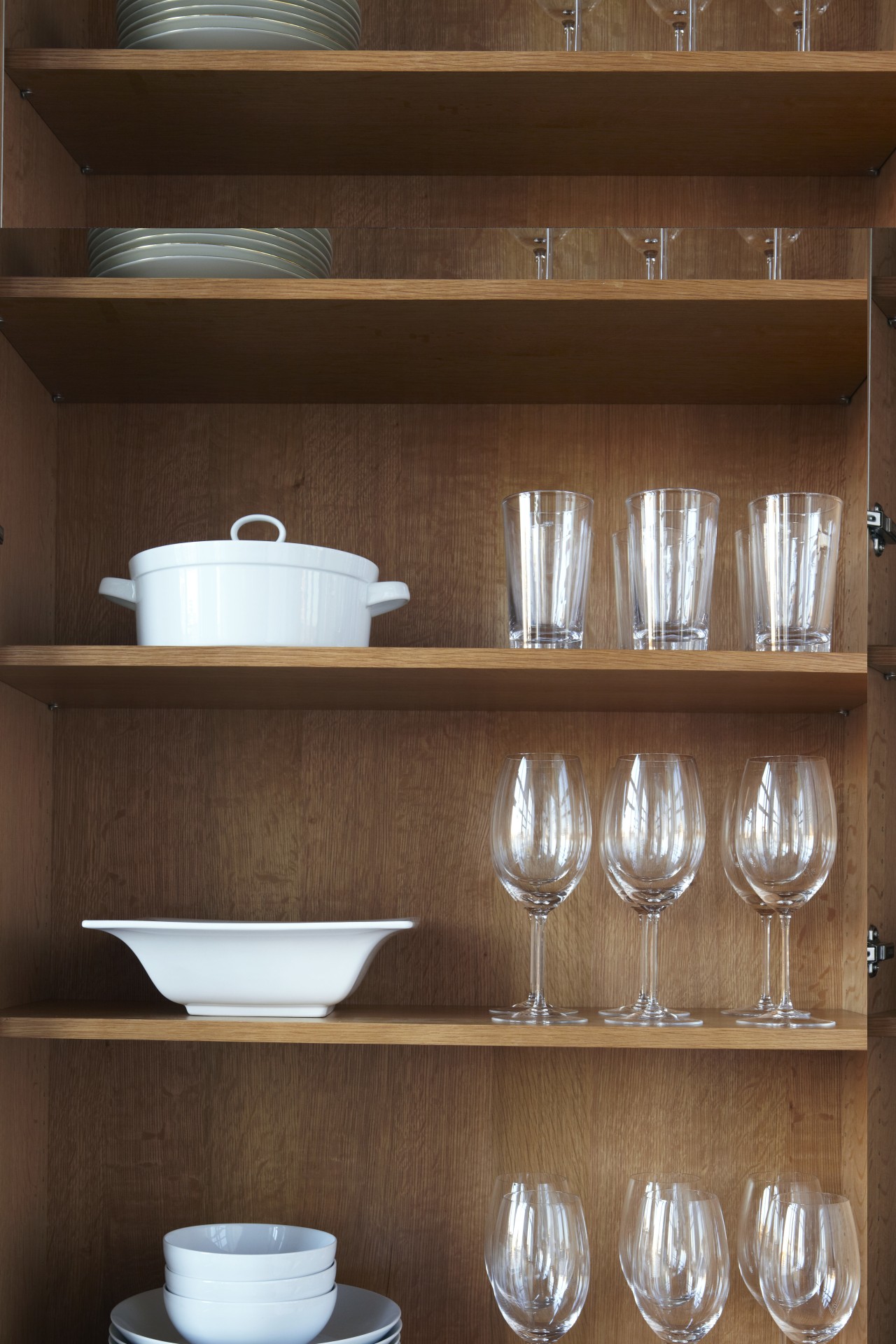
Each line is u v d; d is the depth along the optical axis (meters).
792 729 1.33
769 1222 1.08
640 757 1.17
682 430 1.37
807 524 1.16
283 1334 1.07
